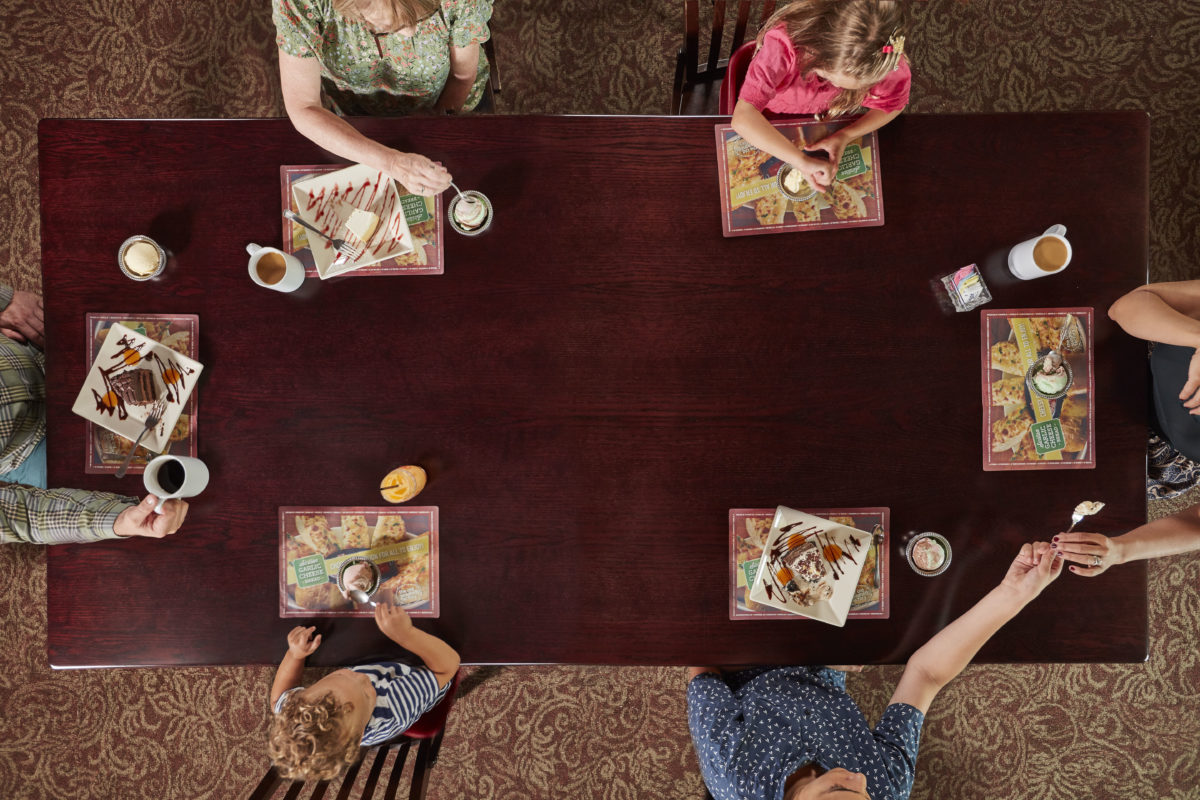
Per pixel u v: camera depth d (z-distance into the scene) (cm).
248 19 238
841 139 149
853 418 152
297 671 151
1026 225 151
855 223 151
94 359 151
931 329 151
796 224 152
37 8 238
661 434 153
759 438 152
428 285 152
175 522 146
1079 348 150
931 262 151
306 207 150
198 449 151
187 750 233
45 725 233
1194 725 232
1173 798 232
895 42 129
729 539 152
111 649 152
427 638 147
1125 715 233
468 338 152
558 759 234
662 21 239
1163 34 238
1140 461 151
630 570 152
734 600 152
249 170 150
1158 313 139
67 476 151
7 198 238
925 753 234
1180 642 234
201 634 151
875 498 152
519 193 152
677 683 234
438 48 158
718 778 149
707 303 152
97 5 238
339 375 152
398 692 150
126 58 239
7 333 183
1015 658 151
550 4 238
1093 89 238
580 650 152
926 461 152
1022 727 233
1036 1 238
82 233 150
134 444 149
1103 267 150
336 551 152
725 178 152
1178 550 147
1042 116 150
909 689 150
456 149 151
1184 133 238
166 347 150
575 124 151
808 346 152
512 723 235
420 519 152
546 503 152
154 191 150
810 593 149
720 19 167
